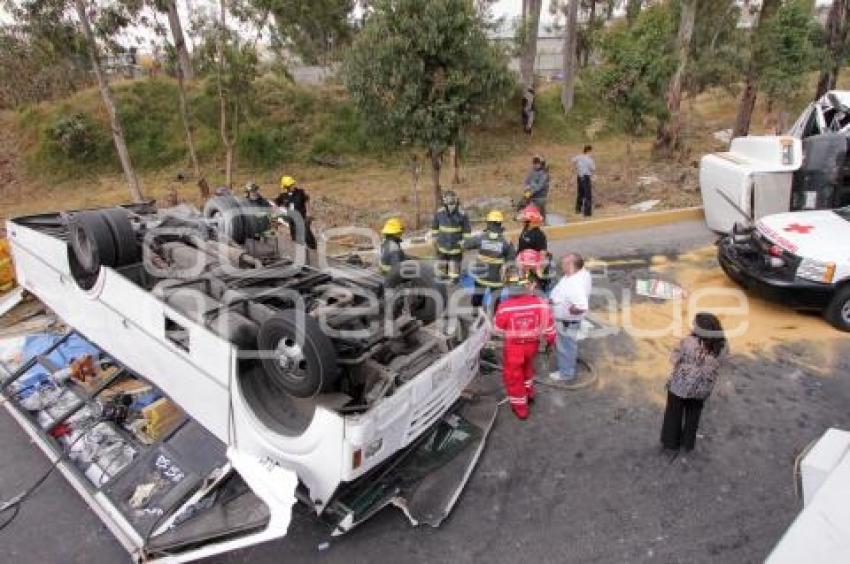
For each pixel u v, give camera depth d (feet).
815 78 76.95
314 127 63.21
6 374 19.66
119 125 38.45
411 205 44.09
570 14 70.54
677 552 13.01
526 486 15.08
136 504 13.57
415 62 30.27
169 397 15.61
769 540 13.24
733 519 13.87
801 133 35.70
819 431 16.88
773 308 24.70
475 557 13.06
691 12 48.11
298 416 13.46
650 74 44.34
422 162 55.57
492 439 16.89
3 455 17.01
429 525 13.87
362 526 13.99
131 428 16.11
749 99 53.36
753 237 24.82
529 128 69.21
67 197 52.60
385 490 14.29
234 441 13.84
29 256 20.71
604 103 47.26
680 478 15.23
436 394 14.25
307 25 67.31
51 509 14.98
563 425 17.49
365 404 12.96
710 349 14.70
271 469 12.57
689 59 53.88
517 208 38.45
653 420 17.62
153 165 58.23
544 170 34.83
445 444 16.08
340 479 12.03
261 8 40.14
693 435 15.85
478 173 55.62
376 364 13.46
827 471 9.23
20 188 54.80
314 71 78.02
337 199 47.37
